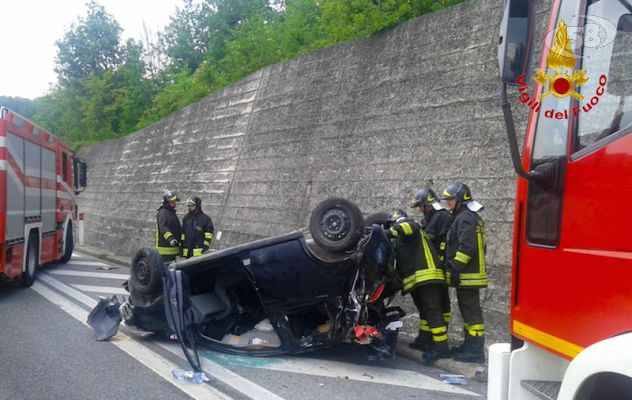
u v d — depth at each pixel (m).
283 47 14.02
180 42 23.73
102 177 21.14
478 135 7.17
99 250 17.59
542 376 2.56
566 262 2.34
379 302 5.66
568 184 2.37
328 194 9.56
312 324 5.82
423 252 5.55
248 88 13.34
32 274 10.09
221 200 13.02
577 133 2.38
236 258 5.59
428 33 8.48
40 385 4.64
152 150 17.59
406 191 7.97
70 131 27.86
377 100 9.08
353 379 4.99
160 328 6.01
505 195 6.62
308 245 5.36
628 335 1.92
